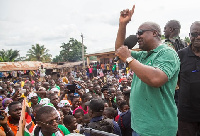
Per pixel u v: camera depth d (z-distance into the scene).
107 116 4.72
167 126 2.11
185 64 3.21
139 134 2.19
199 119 3.12
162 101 2.08
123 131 4.05
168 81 2.12
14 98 6.62
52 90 8.41
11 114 4.17
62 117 4.76
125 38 2.57
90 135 2.24
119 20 2.58
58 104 5.94
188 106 3.17
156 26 2.26
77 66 40.09
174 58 2.06
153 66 2.07
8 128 3.77
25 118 3.86
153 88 2.07
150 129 2.10
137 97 2.21
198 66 3.10
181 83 3.28
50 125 2.63
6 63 29.33
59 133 3.11
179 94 3.33
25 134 3.62
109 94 7.41
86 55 28.88
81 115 5.38
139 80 2.24
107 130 3.29
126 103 5.07
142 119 2.15
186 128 3.25
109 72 23.81
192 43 3.14
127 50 2.08
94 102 3.50
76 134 2.07
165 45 2.22
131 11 2.52
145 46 2.28
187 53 3.24
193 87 3.10
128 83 10.88
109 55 26.09
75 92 8.20
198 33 3.02
